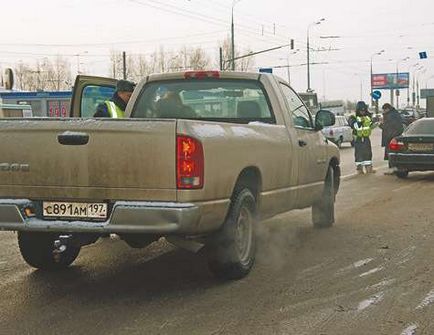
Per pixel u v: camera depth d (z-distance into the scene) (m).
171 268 6.74
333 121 8.02
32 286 6.11
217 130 5.43
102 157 5.21
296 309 5.24
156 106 7.33
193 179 5.10
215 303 5.43
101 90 8.34
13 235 8.97
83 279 6.36
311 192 7.80
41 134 5.34
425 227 8.81
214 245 5.83
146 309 5.31
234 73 7.18
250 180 6.19
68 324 4.96
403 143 15.45
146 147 5.12
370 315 5.08
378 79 99.19
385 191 13.16
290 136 7.04
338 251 7.40
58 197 5.37
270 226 9.14
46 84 70.25
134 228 5.14
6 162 5.45
